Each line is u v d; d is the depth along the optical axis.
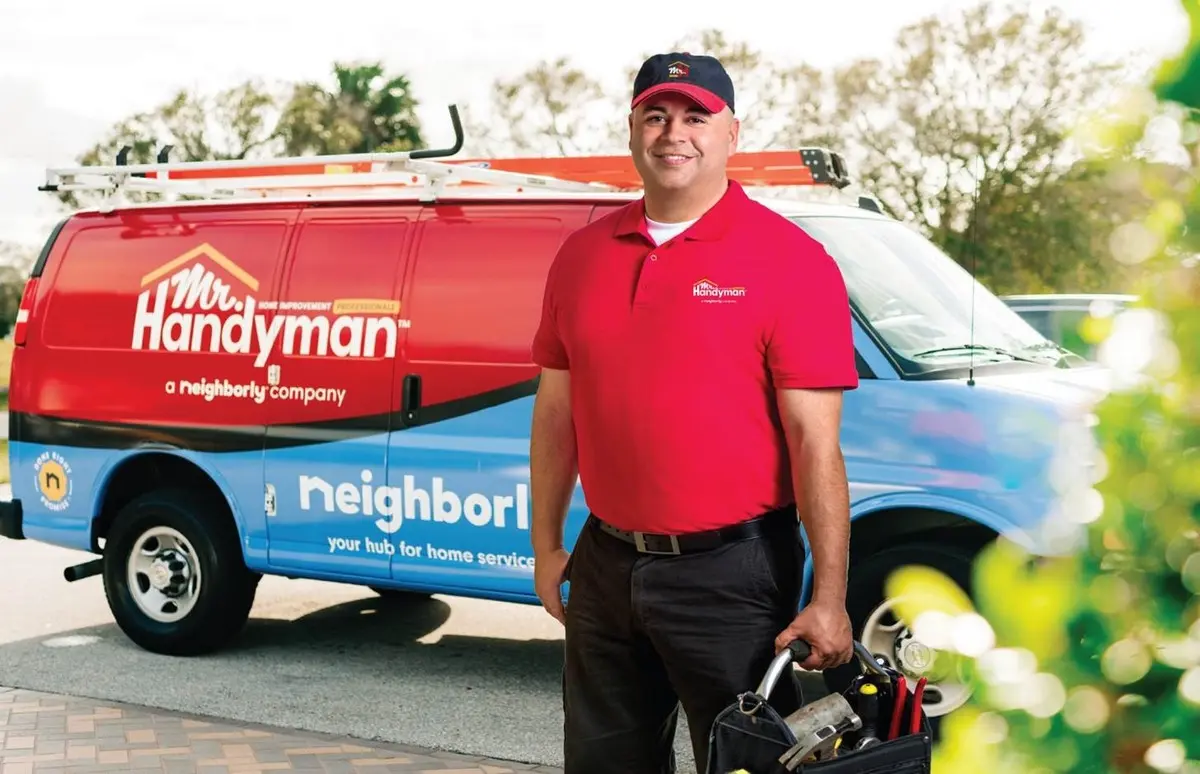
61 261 7.43
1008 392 5.13
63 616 8.25
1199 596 1.36
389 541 6.39
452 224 6.36
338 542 6.54
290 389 6.62
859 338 5.44
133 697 6.43
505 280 6.16
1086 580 1.40
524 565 6.07
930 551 5.20
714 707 3.15
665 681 3.37
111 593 7.27
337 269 6.57
